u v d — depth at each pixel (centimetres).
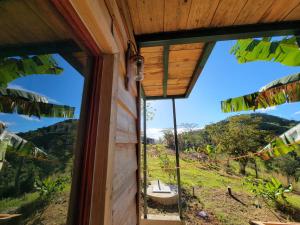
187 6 124
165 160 929
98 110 75
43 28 52
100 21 63
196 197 576
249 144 909
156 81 266
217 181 748
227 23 143
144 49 180
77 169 65
